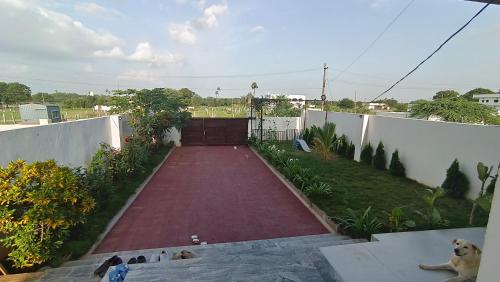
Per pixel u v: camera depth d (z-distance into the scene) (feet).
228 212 22.74
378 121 35.68
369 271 10.32
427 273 10.23
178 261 11.47
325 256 11.45
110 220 20.34
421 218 19.70
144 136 38.11
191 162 40.42
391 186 27.68
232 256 12.12
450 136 25.25
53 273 13.08
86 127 24.81
